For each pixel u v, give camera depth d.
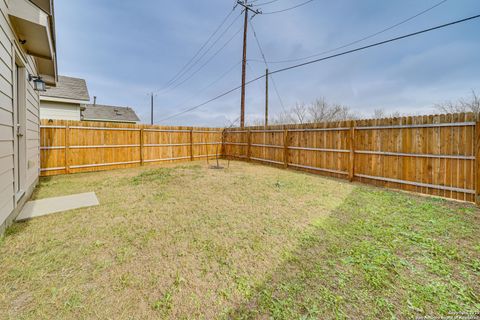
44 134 6.73
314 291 1.79
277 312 1.57
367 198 4.43
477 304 1.64
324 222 3.19
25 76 4.12
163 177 6.35
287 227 3.02
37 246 2.40
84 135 7.53
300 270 2.06
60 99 11.09
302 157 7.71
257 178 6.35
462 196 4.19
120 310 1.55
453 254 2.31
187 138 10.55
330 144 6.77
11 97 3.10
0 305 1.56
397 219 3.30
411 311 1.58
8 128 2.93
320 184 5.68
